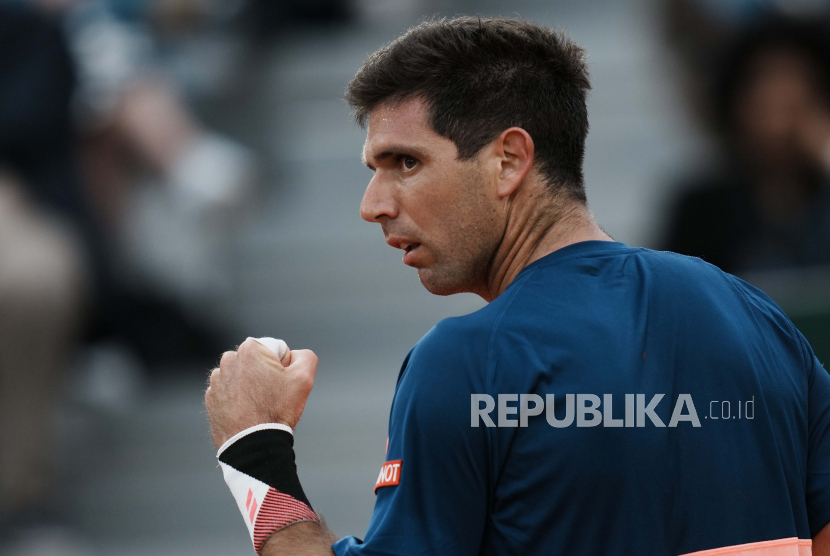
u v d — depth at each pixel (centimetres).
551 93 527
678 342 493
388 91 519
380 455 1730
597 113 2319
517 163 518
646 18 2384
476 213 518
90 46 1892
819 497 536
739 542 479
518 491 465
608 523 461
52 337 1634
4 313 1602
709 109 1428
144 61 1939
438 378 476
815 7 1443
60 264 1658
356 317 2022
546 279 502
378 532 473
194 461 1766
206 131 2109
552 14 2720
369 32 2770
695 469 476
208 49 2239
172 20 2172
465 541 467
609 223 2017
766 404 508
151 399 1845
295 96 2539
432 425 471
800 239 1343
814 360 562
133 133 1862
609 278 507
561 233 529
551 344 476
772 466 499
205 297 1948
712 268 544
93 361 1836
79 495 1738
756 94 1353
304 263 2142
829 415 550
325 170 2362
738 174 1377
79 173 1778
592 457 461
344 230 2227
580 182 545
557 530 461
